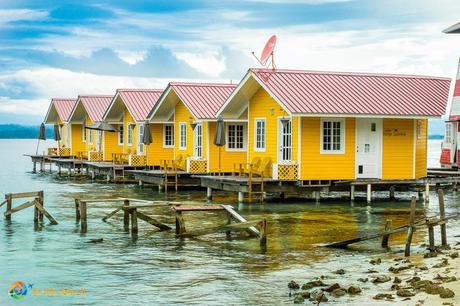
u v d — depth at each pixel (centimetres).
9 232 1975
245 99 2986
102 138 4616
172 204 1994
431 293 1164
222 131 2978
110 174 4003
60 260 1580
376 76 2964
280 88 2673
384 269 1419
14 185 3834
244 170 2911
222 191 3209
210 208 1934
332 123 2672
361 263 1495
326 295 1204
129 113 4262
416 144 2841
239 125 3247
